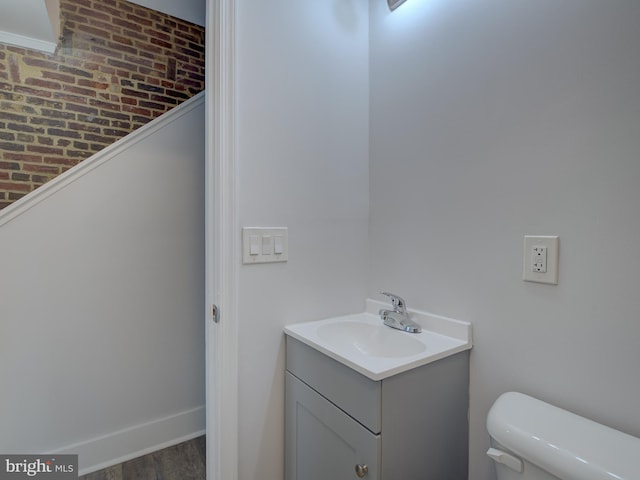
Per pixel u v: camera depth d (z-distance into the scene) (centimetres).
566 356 84
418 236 124
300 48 128
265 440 121
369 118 146
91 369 175
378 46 142
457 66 110
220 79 110
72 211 171
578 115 82
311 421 111
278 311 123
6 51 160
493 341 100
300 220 128
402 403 90
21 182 162
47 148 168
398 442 89
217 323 112
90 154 178
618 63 75
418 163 124
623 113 74
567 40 84
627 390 74
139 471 171
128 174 185
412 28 127
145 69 194
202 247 208
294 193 126
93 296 176
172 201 198
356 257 143
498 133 99
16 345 158
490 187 101
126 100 188
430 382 97
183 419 200
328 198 135
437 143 117
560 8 85
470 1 107
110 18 185
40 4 143
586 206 80
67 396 169
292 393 120
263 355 120
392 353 118
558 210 85
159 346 194
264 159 119
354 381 92
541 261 88
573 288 83
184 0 205
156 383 193
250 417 118
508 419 78
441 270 116
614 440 69
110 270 180
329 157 135
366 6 147
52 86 170
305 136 129
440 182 116
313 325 127
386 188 138
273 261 121
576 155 82
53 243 166
